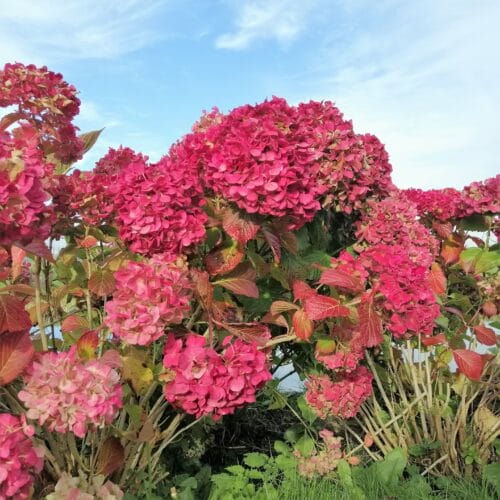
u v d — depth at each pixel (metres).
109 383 0.78
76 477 0.91
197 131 1.60
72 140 1.26
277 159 1.03
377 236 1.39
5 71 1.19
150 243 1.01
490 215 1.78
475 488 1.22
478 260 1.60
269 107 1.16
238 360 0.89
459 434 1.43
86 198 1.15
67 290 1.23
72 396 0.73
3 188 0.71
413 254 1.34
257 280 1.38
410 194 1.85
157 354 1.15
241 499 1.12
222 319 1.11
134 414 1.00
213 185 1.07
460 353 1.25
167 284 0.89
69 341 1.19
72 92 1.25
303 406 1.32
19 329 0.77
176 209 1.04
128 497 0.95
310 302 1.04
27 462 0.69
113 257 1.21
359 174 1.40
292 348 1.47
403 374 1.55
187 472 1.37
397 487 1.18
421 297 1.02
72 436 0.90
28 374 0.78
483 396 1.46
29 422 0.83
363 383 1.26
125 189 1.04
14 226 0.73
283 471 1.28
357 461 1.28
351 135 1.41
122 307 0.88
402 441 1.39
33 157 0.80
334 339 1.22
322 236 1.47
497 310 1.51
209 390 0.87
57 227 1.16
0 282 1.24
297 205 1.07
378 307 1.05
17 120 1.21
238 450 1.61
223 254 1.11
